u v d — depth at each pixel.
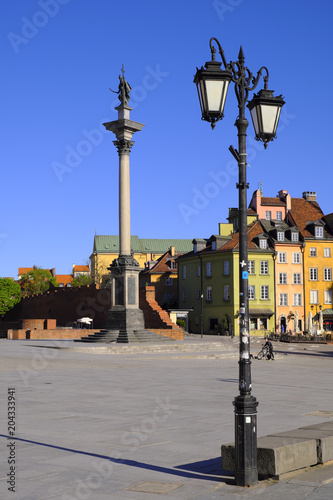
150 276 108.81
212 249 91.19
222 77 9.06
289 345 63.94
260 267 88.75
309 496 7.82
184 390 20.44
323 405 17.08
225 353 42.06
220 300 89.00
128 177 47.59
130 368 29.81
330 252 92.62
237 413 8.50
